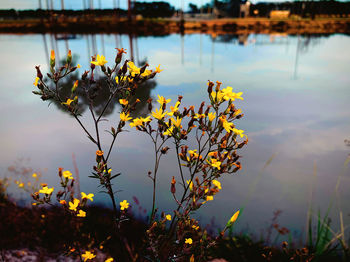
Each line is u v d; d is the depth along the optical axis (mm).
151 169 7242
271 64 29047
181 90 17781
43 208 1732
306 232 4531
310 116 12586
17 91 18688
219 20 91625
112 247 3449
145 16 95750
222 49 42312
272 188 6520
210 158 1729
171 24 80875
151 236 1745
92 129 10289
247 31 74875
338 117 12398
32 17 89188
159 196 5840
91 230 3854
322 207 5664
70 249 1895
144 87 18359
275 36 60844
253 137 10023
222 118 1671
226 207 5668
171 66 28578
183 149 1732
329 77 22047
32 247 3586
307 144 9344
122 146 8828
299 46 44750
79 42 52219
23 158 7863
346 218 5172
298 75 22969
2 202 4453
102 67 1663
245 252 3807
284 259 3441
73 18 80562
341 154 8477
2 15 88750
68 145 9031
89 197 1660
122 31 73938
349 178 7008
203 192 1683
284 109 13734
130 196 5785
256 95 16656
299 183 6762
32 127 11055
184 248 1737
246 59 33094
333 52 37812
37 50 42125
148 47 45281
